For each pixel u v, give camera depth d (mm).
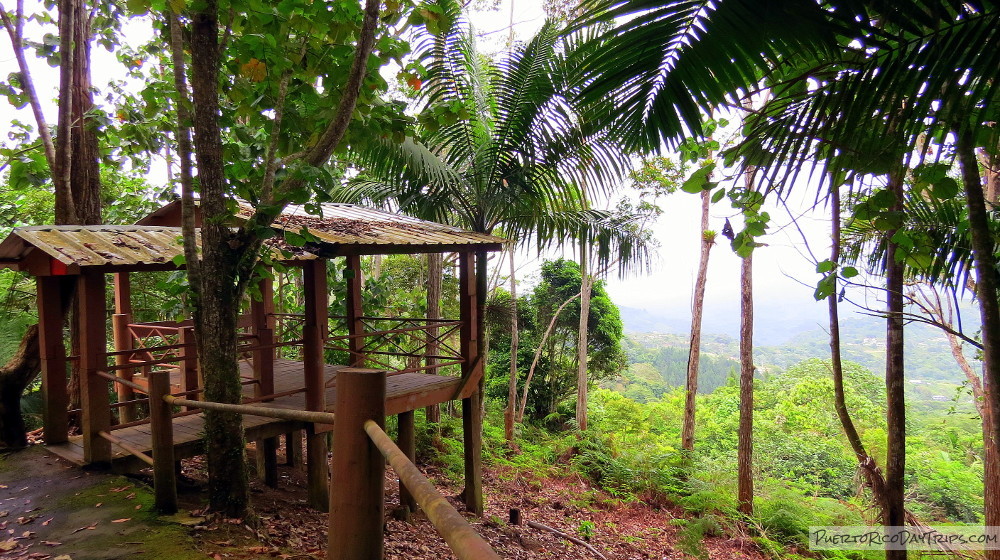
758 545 8430
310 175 3475
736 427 17750
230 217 3719
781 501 9820
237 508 3834
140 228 5488
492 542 6297
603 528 8281
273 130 3844
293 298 11352
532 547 6559
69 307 5852
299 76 4176
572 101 2285
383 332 6449
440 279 11477
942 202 3566
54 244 4438
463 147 8898
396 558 4652
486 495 8664
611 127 2281
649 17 1871
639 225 10078
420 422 10250
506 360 17406
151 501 3918
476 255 7828
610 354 18234
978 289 2115
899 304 3607
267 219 3676
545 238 9539
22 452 4867
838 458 13766
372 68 4176
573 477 10773
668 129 2168
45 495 3994
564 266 18016
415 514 6375
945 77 1716
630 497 9906
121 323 6590
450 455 9742
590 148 8125
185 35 4355
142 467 4621
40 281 4949
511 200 8922
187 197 3900
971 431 15977
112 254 4426
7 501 3896
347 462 1602
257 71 3779
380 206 9539
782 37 1806
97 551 3207
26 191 8656
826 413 16906
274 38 3643
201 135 3701
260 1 3635
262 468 6559
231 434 3826
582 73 2131
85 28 6422
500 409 15469
